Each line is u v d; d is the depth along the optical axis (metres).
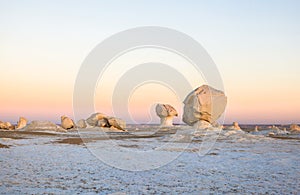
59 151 16.08
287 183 9.20
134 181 9.49
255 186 8.84
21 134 28.80
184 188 8.63
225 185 8.98
